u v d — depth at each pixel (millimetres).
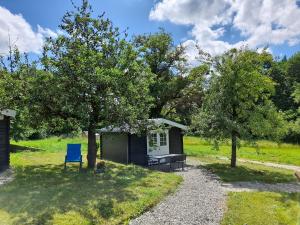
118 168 18578
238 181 16922
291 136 44719
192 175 18422
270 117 20531
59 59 16141
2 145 17125
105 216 9445
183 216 9945
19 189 12180
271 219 9625
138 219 9547
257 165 23516
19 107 16453
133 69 16797
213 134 20859
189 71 38219
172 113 41062
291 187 15570
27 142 41375
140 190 12680
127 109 16016
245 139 20219
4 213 9219
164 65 39469
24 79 16344
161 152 24406
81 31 17312
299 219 9641
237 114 21516
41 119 16922
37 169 17250
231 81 21000
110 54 17344
